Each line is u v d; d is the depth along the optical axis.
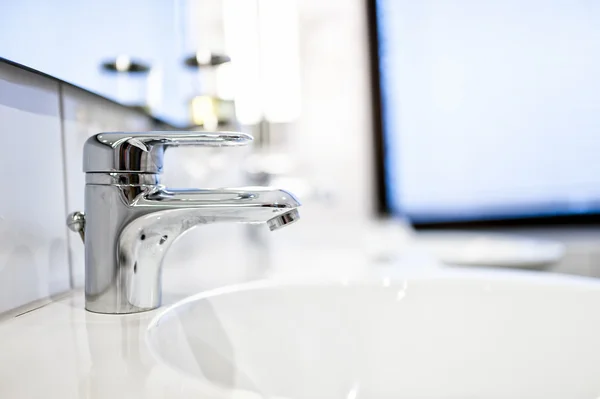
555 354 0.39
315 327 0.42
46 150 0.36
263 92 1.20
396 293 0.44
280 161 1.06
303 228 1.42
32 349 0.26
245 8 0.98
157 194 0.35
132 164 0.34
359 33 1.60
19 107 0.33
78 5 0.41
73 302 0.37
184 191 0.35
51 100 0.36
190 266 0.60
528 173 1.61
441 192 1.66
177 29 0.66
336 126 1.60
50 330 0.30
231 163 0.90
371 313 0.43
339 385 0.40
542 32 1.58
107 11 0.46
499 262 1.20
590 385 0.37
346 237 1.21
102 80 0.45
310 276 0.46
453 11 1.63
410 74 1.66
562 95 1.58
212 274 0.54
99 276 0.34
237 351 0.38
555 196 1.60
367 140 1.62
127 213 0.34
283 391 0.37
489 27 1.61
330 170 1.60
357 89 1.59
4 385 0.21
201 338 0.36
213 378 0.34
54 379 0.22
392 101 1.66
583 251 1.46
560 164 1.59
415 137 1.66
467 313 0.43
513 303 0.42
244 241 0.94
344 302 0.43
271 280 0.44
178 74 0.67
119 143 0.34
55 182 0.37
